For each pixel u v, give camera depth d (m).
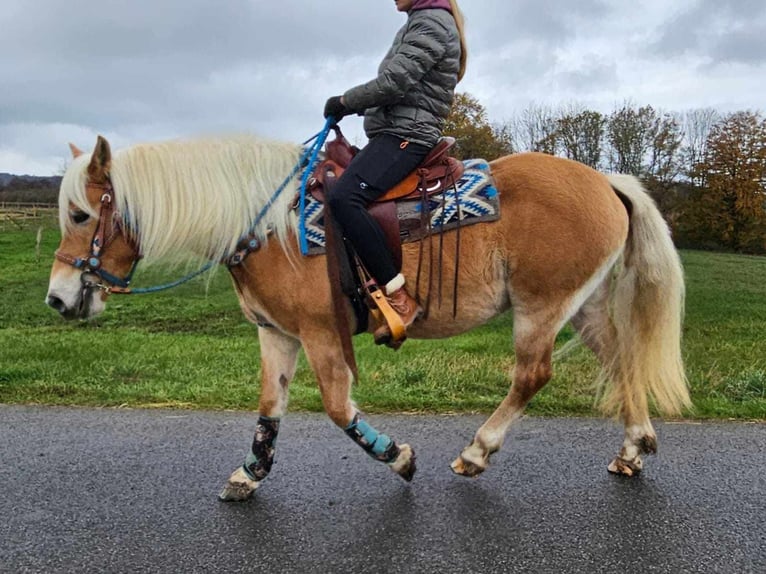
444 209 3.25
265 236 3.21
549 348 3.41
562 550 2.93
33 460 3.94
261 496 3.48
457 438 4.33
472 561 2.84
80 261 3.21
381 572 2.76
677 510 3.30
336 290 3.09
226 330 9.91
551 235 3.29
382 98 3.12
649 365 3.57
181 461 3.95
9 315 11.37
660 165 36.50
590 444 4.21
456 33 3.22
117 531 3.10
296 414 4.84
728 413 4.82
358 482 3.65
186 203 3.21
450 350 7.31
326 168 3.28
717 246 35.72
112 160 3.22
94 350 7.20
